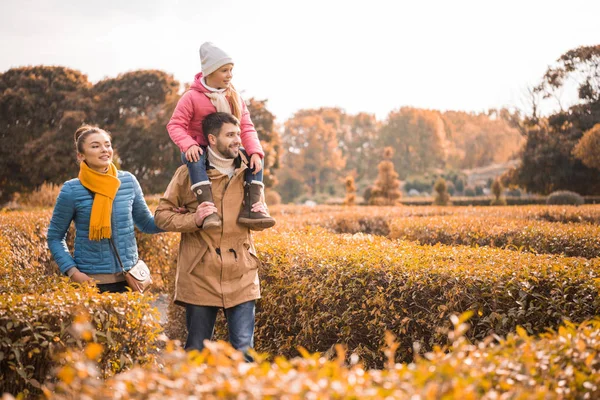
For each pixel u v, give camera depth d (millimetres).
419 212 14445
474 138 109438
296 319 4809
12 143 40188
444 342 3934
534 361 2217
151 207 11227
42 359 3062
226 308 3828
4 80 42469
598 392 2031
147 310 3508
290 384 1811
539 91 33656
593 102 32188
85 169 4074
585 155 30875
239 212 3814
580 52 31703
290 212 17172
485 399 1852
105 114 42219
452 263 4352
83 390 1938
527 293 3713
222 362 1993
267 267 5133
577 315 3656
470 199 47750
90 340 3160
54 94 41875
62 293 3387
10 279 4156
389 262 4453
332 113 124750
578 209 12617
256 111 45375
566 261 4414
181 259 3836
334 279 4473
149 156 39844
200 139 3926
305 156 100875
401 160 110750
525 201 39688
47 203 20453
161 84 42812
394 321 4160
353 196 38594
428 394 1691
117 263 4141
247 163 3871
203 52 3914
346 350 4398
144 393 1887
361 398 1782
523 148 34875
